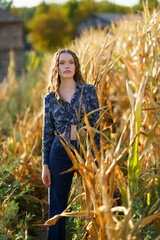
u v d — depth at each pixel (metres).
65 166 2.46
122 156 1.93
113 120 3.46
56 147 2.47
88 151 2.16
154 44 3.17
